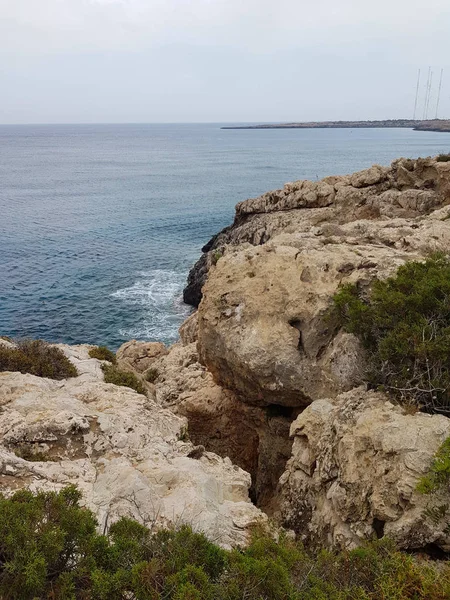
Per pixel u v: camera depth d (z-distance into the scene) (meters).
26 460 9.40
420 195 30.75
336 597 5.95
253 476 15.61
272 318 14.17
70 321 36.84
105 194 97.62
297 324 13.98
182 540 6.44
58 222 70.81
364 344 12.05
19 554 5.49
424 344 9.95
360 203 34.75
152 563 5.75
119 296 42.00
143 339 34.16
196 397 17.16
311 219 35.09
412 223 19.23
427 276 12.19
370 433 8.80
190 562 6.09
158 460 10.25
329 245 16.09
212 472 10.79
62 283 44.94
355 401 10.26
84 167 155.12
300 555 6.97
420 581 6.28
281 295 14.34
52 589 5.55
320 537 9.13
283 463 14.43
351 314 12.19
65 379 13.96
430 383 9.52
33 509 6.14
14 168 151.38
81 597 5.62
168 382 19.62
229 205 84.50
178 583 5.59
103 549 6.05
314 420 10.88
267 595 5.78
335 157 166.75
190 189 103.25
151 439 11.13
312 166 140.25
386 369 10.46
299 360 13.33
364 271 14.05
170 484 9.16
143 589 5.51
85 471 9.34
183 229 66.31
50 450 9.98
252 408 15.32
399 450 8.15
